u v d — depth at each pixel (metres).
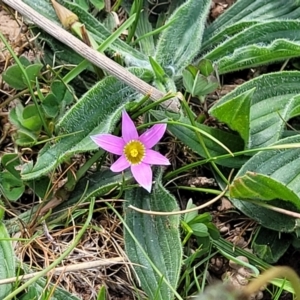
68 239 0.11
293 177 0.11
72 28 0.11
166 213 0.10
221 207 0.11
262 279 0.07
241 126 0.11
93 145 0.11
